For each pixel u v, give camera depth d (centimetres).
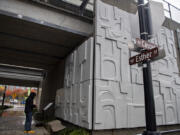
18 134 532
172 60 751
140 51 275
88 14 695
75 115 559
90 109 470
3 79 1995
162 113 617
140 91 583
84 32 681
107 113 480
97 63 512
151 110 231
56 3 633
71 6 664
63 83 875
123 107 518
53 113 928
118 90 525
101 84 496
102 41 545
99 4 588
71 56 756
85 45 582
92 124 457
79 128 516
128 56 589
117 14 614
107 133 474
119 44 577
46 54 966
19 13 565
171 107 664
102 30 559
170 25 838
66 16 655
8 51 945
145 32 275
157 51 237
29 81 2167
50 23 614
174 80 727
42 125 732
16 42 812
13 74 1623
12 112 1537
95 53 522
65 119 665
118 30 595
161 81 662
